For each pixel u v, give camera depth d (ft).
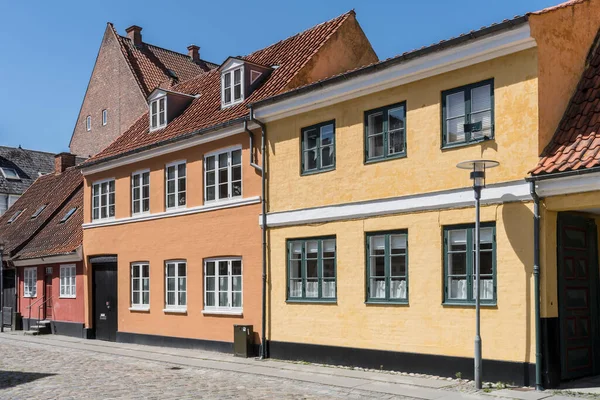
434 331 41.37
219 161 59.52
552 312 36.58
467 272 40.06
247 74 60.39
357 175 46.80
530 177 36.22
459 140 41.06
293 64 59.72
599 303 40.93
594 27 42.09
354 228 46.78
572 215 38.96
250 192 55.72
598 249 41.32
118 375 47.29
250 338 54.29
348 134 47.65
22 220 101.30
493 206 38.81
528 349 36.68
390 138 45.09
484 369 38.50
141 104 108.68
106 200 74.74
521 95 37.93
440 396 35.29
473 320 39.37
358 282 46.24
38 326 82.74
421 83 43.06
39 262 85.10
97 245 75.05
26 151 135.54
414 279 42.73
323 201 49.19
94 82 120.67
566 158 35.53
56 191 100.68
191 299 61.57
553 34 38.55
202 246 60.44
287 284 51.75
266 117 53.72
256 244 54.75
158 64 117.60
